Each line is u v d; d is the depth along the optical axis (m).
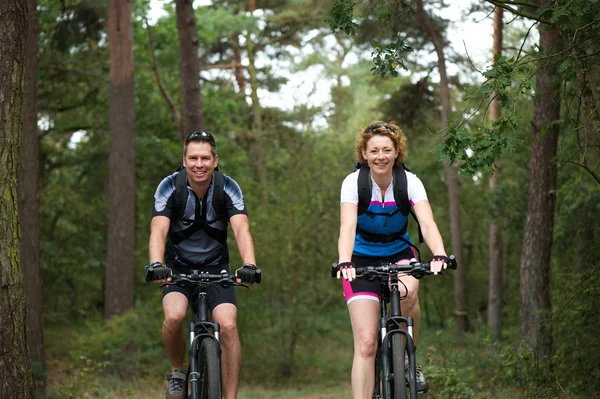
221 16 31.67
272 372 24.83
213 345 5.52
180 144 29.59
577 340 10.29
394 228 5.84
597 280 10.36
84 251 31.77
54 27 26.70
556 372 10.70
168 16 31.05
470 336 15.27
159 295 22.88
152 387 19.59
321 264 26.20
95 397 13.71
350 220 5.71
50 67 28.20
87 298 36.44
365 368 5.62
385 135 5.70
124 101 23.72
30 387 6.32
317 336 26.17
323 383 24.58
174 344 6.11
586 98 8.33
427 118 28.73
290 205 25.42
